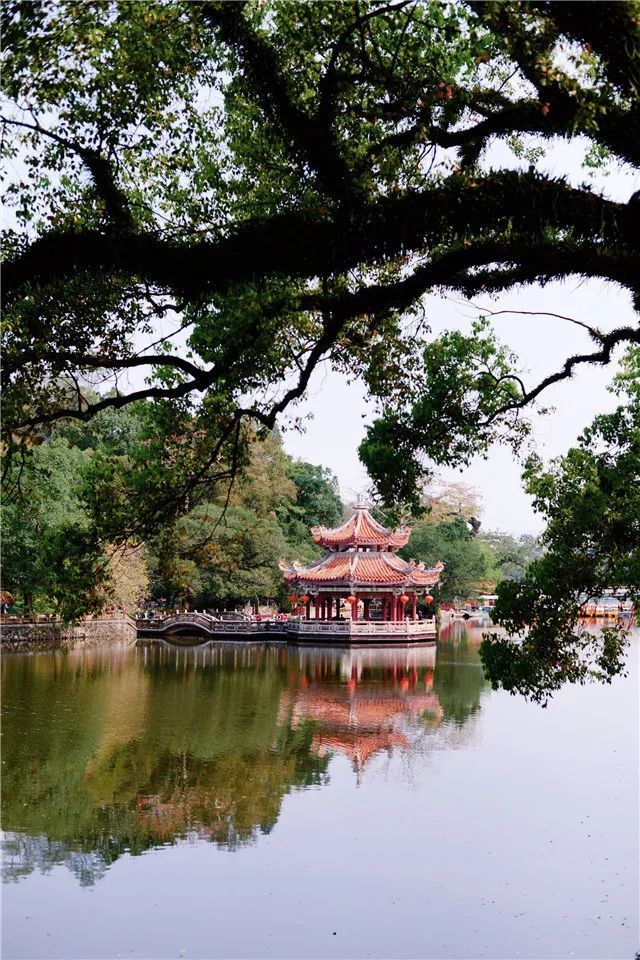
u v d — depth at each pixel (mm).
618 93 9703
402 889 14953
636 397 16391
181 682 41062
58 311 12328
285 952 12516
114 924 13469
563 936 13117
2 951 12555
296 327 14297
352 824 18391
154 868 15852
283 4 11172
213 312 13156
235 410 14281
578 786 21391
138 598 71500
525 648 15430
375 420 15609
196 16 10047
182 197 13250
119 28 10547
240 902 14383
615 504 15773
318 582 65875
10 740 26734
